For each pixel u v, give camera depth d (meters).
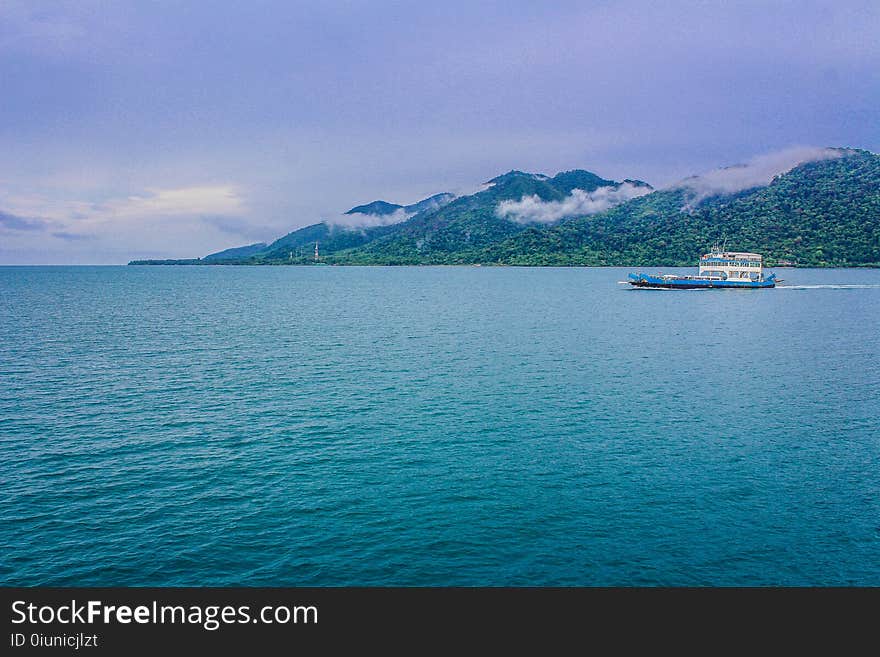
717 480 44.38
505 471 45.78
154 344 101.56
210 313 155.88
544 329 122.81
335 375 76.62
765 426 56.34
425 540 36.34
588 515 39.22
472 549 35.53
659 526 38.00
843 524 38.31
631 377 76.12
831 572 33.69
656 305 177.38
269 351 94.62
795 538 36.75
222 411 60.41
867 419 58.56
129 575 32.91
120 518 38.31
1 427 55.03
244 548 35.38
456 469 46.12
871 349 98.44
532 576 33.34
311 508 39.84
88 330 119.38
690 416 59.34
